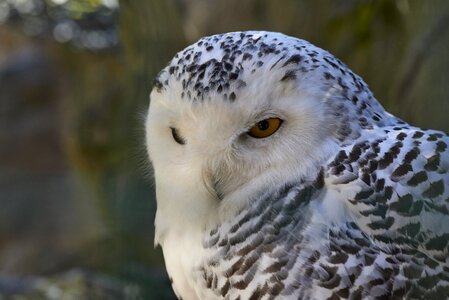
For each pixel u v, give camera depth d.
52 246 5.18
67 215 5.22
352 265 2.52
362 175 2.54
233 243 2.54
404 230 2.53
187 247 2.57
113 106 4.88
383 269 2.52
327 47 3.28
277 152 2.54
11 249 5.31
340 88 2.55
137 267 2.99
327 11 3.29
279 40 2.56
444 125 2.75
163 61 3.23
